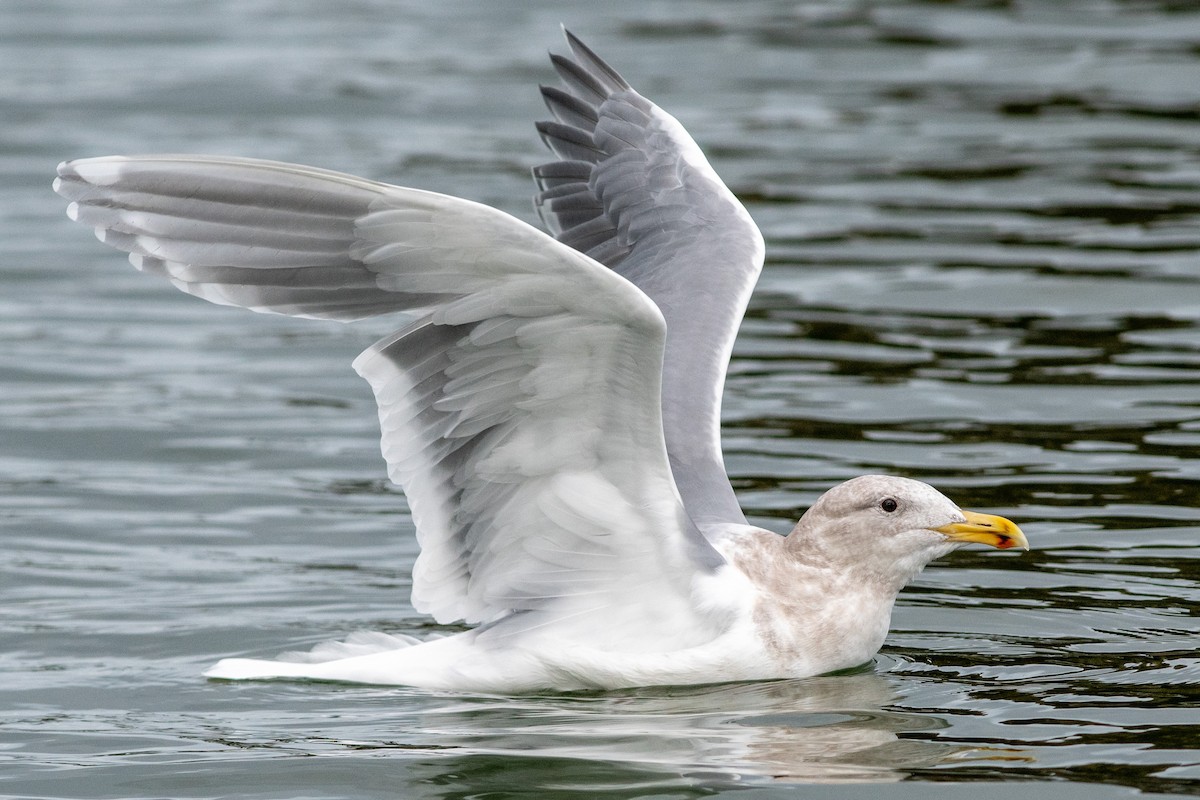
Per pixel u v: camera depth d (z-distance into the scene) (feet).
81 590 39.83
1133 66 94.38
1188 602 38.14
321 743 30.37
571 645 32.96
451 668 33.30
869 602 33.86
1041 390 53.31
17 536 43.39
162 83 94.22
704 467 35.83
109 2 117.08
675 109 88.43
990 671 34.04
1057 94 90.17
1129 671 33.78
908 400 52.75
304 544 43.29
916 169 78.79
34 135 83.92
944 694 32.60
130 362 58.44
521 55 101.09
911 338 58.59
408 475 32.07
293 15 113.29
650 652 32.96
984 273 64.85
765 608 33.30
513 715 31.81
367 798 27.96
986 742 29.86
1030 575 40.11
